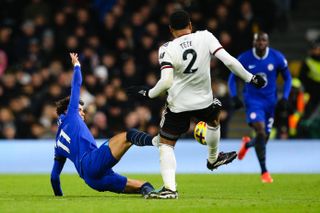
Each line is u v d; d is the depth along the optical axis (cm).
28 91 4928
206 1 5306
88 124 4612
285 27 5844
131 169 3719
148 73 5003
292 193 2469
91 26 5259
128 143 2111
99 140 4562
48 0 5650
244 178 3159
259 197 2308
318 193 2469
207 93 2141
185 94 2122
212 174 3416
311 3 6044
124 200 2084
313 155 4172
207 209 1880
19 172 3638
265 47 3058
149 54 5059
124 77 4947
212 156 2286
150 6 5350
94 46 5106
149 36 5094
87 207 1917
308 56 5294
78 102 2252
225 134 4800
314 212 1848
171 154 2138
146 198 2127
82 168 2166
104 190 2192
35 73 5047
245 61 3089
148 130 4628
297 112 4706
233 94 3139
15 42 5319
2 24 5541
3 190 2603
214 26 5119
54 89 4762
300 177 3194
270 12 5309
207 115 2158
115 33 5209
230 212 1833
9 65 5284
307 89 4791
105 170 2141
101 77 4900
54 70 5034
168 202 2031
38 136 4812
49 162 4053
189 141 4800
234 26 5134
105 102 4688
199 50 2112
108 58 5003
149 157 4197
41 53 5203
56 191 2298
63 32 5250
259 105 3067
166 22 5231
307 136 4791
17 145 4606
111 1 5500
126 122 4662
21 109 4844
